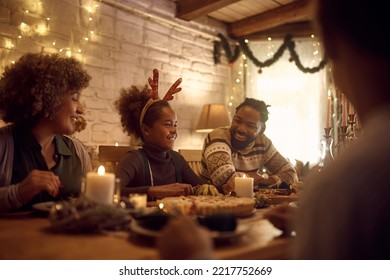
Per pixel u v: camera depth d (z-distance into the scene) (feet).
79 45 8.87
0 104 3.73
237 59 12.89
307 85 12.13
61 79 3.70
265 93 12.56
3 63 7.46
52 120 3.78
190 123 11.68
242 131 6.30
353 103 1.42
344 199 1.15
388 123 1.23
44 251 1.83
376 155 1.17
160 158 5.15
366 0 1.28
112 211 2.26
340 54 1.40
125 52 9.91
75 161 4.00
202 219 2.08
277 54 11.96
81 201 2.39
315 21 1.45
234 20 12.73
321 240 1.19
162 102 5.28
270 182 5.50
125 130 5.95
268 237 2.21
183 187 4.06
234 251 1.83
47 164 3.73
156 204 3.55
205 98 12.22
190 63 11.79
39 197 3.47
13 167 3.49
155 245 1.95
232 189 4.76
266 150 6.91
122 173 4.59
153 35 10.68
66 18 8.65
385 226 1.10
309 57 12.22
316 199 1.23
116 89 9.62
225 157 5.85
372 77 1.32
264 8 11.69
